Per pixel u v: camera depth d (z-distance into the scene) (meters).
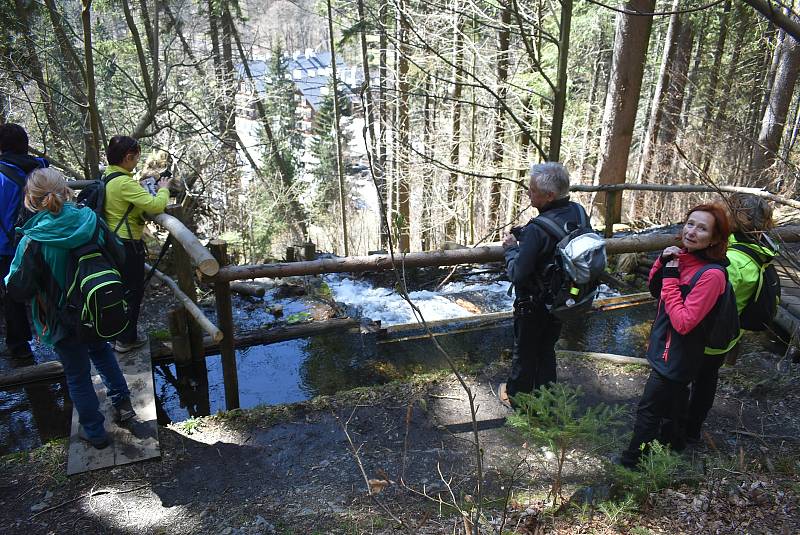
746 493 2.65
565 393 2.68
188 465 3.21
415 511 2.75
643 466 2.66
